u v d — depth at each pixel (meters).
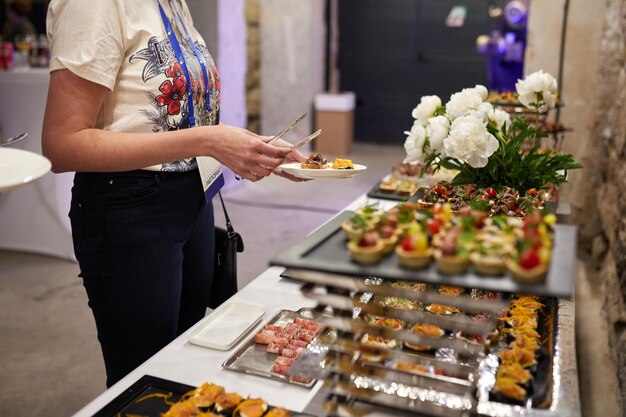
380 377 1.08
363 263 1.02
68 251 4.16
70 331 3.24
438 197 1.81
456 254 0.97
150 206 1.54
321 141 7.65
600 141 3.96
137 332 1.62
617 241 3.18
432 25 7.88
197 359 1.36
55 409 2.59
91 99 1.39
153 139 1.41
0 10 6.98
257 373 1.29
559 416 1.12
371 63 8.22
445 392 1.15
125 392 1.19
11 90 3.90
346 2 8.09
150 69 1.48
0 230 4.29
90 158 1.39
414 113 1.94
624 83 3.50
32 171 0.85
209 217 1.80
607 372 2.73
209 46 5.80
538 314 1.53
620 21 3.76
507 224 1.14
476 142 1.68
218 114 1.73
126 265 1.55
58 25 1.38
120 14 1.41
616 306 2.91
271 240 4.58
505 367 1.25
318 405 1.19
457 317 1.45
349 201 5.62
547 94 2.03
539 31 4.04
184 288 1.83
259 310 1.59
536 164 1.88
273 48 7.41
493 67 6.05
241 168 1.42
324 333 1.23
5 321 3.32
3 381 2.78
